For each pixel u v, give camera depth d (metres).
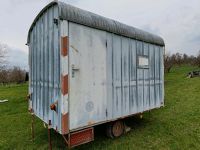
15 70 37.88
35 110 5.21
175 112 7.87
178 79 23.19
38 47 4.91
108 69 4.54
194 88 14.93
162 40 6.39
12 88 24.06
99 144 4.68
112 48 4.64
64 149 4.53
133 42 5.26
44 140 5.16
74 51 3.81
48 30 4.21
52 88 4.06
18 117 7.96
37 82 5.02
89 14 4.15
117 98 4.78
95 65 4.23
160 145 4.66
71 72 3.76
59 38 3.70
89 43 4.10
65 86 3.65
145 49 5.70
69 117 3.73
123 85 4.94
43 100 4.59
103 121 4.41
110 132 4.98
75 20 3.79
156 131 5.59
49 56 4.19
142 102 5.55
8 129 6.31
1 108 10.23
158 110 8.25
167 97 11.65
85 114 4.02
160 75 6.35
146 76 5.73
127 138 5.06
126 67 5.03
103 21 4.41
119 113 4.82
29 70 5.78
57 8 3.74
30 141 5.17
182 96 11.77
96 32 4.26
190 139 4.98
